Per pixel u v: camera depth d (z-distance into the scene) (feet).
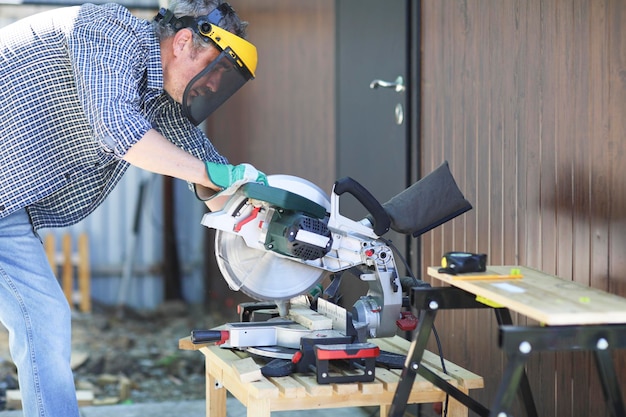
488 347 14.25
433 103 16.06
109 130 10.57
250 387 10.71
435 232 16.07
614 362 11.62
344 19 19.89
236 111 31.48
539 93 12.93
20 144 11.25
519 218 13.48
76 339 29.50
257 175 11.36
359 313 11.64
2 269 11.53
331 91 22.76
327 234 11.30
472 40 14.73
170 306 35.27
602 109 11.59
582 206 12.00
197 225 36.45
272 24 27.66
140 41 11.27
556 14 12.52
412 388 10.80
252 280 11.92
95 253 36.45
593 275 11.78
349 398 10.94
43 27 11.33
